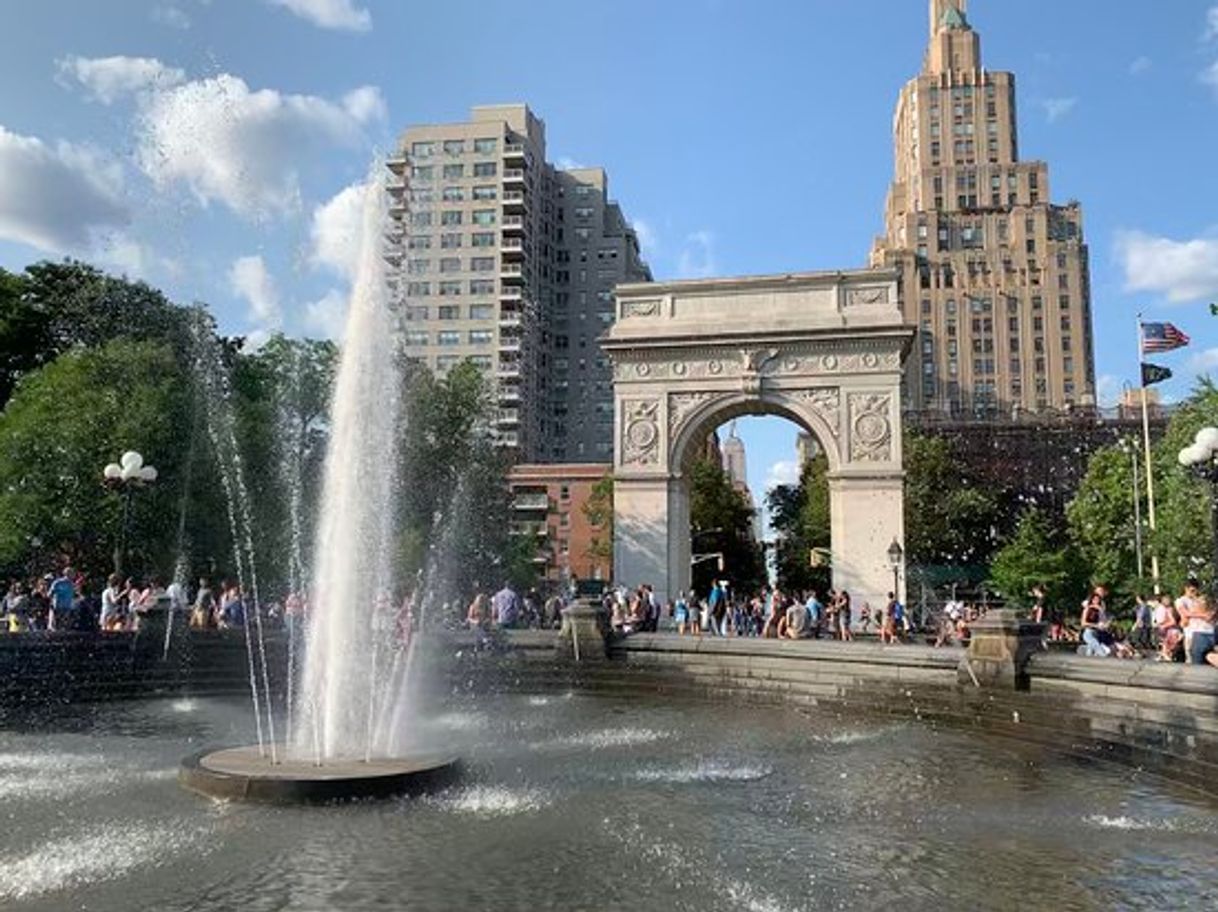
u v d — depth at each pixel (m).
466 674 31.92
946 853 11.77
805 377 51.44
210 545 51.31
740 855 11.60
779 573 95.06
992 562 77.50
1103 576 64.69
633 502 52.56
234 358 60.06
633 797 14.63
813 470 90.44
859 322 50.69
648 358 53.31
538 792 14.72
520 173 117.56
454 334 116.19
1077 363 147.62
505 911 9.56
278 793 13.48
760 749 19.39
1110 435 104.12
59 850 11.35
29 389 47.88
